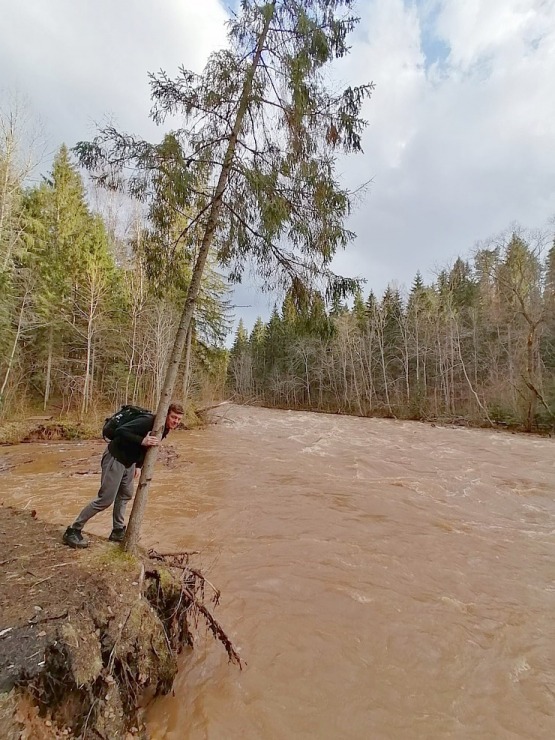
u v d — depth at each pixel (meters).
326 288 4.63
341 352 38.19
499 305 26.86
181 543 6.04
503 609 4.50
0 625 2.34
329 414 34.44
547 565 5.62
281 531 6.60
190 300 4.02
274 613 4.30
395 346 36.81
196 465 11.48
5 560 3.20
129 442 3.63
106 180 4.21
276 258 4.67
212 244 4.71
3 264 16.00
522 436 19.22
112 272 21.72
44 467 10.66
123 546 3.51
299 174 4.39
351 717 2.97
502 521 7.41
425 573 5.30
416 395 30.17
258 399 48.75
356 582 5.02
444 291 33.75
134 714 2.68
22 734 1.95
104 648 2.53
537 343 23.44
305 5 4.38
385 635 3.98
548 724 2.96
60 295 19.78
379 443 16.25
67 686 2.21
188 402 21.05
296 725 2.88
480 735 2.84
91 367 19.48
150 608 3.03
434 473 10.92
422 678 3.41
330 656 3.64
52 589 2.79
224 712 2.95
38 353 20.56
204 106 4.27
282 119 4.46
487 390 27.58
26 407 18.22
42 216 21.44
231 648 3.39
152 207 4.38
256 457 12.73
